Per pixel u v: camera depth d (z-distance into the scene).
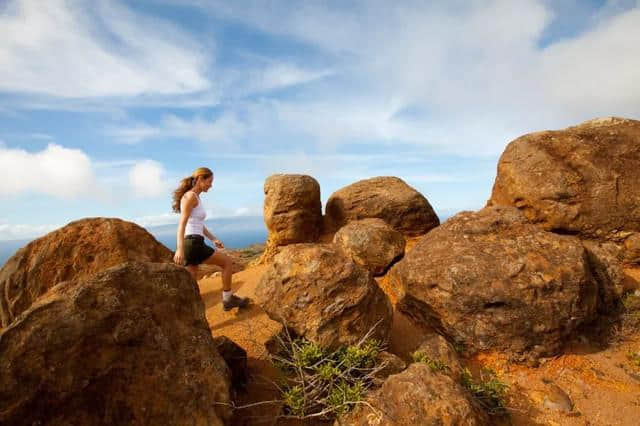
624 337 5.30
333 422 3.42
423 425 2.95
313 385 3.55
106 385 2.64
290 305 4.19
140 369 2.81
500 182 8.26
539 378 4.55
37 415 2.35
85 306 2.75
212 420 2.83
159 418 2.72
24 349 2.41
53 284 5.99
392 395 3.25
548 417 3.95
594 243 6.86
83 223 6.66
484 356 4.94
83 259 6.21
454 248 5.77
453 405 3.02
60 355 2.52
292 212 9.77
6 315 5.91
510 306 4.92
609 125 7.77
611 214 6.89
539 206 7.32
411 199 10.09
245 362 4.05
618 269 5.88
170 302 3.24
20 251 6.23
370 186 10.64
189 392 2.87
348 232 7.43
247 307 5.39
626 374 4.69
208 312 5.45
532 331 4.84
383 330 4.39
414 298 5.66
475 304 5.04
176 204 5.01
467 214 6.53
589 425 3.84
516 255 5.34
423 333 5.43
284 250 4.68
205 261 4.91
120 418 2.62
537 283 4.95
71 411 2.46
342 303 4.12
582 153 7.33
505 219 6.14
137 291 3.07
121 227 6.74
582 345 5.17
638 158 7.14
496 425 3.75
